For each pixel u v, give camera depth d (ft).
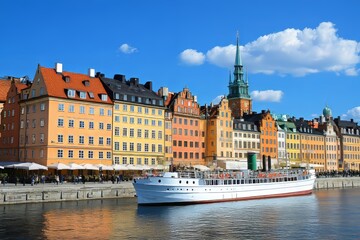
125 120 379.55
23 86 380.58
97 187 279.28
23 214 207.41
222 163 454.81
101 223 188.65
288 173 332.19
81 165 317.42
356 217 212.64
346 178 479.41
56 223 185.98
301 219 205.67
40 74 346.54
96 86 373.61
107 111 367.25
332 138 648.38
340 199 306.35
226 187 277.23
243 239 158.92
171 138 424.87
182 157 437.58
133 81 412.16
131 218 203.72
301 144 593.83
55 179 298.35
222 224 190.29
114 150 368.48
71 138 342.85
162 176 251.80
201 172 269.03
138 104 389.39
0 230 170.19
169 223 191.52
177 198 253.24
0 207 228.63
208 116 474.08
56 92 339.77
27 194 247.29
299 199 304.71
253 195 295.48
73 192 267.59
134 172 380.58
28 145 349.61
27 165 290.15
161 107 409.69
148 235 164.66
